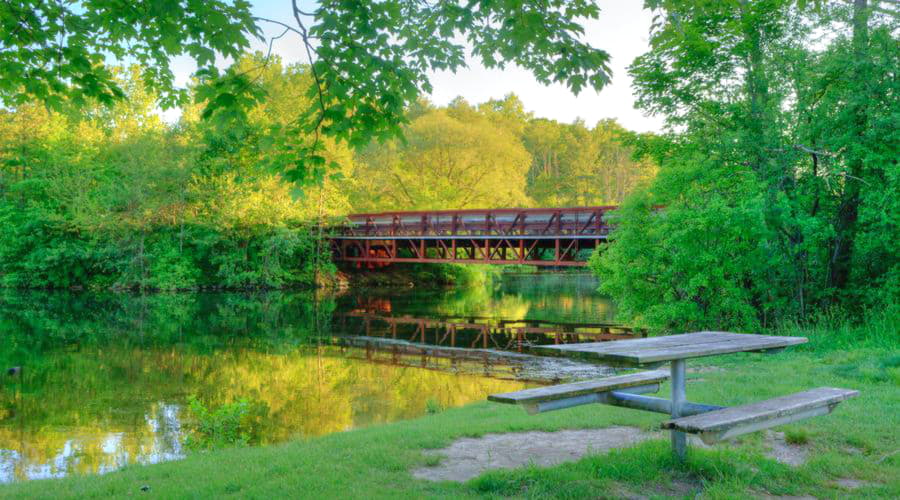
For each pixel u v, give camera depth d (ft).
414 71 17.87
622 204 50.96
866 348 35.40
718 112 52.70
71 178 126.31
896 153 43.27
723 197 47.42
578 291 132.67
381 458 16.47
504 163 172.65
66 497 14.65
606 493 12.82
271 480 14.79
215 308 96.17
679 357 13.05
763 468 14.23
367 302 107.04
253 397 38.24
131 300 106.83
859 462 14.87
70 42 17.60
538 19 15.28
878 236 44.11
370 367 49.32
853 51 46.01
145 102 154.20
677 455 14.61
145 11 15.62
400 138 17.43
